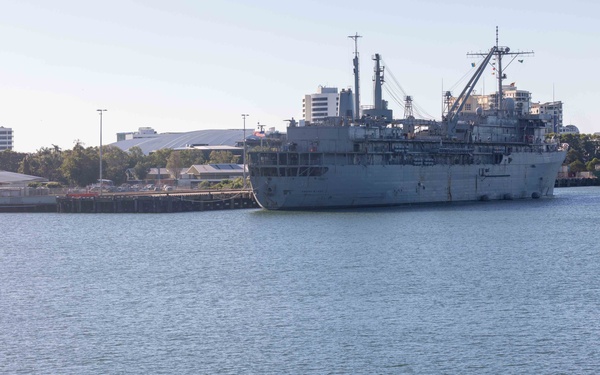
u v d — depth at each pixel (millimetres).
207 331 83750
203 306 94250
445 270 114125
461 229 159000
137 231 165875
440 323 85312
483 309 90875
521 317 87312
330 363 73812
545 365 72688
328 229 158875
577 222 172125
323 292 100250
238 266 119875
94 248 142875
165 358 75812
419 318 87250
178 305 95000
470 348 77188
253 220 176750
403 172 198750
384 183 195375
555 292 99250
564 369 71750
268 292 100938
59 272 118500
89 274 116375
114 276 114250
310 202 190000
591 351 76000
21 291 104750
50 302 97875
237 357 75688
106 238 156000
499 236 149500
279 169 188000
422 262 120750
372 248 134500
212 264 122250
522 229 159875
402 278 108375
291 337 81188
